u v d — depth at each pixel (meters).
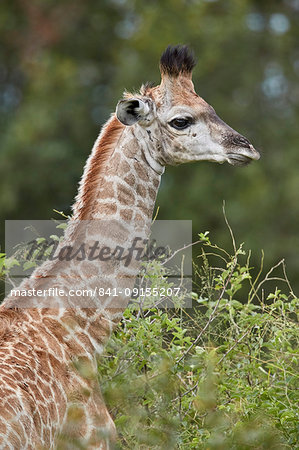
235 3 45.12
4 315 11.68
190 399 12.52
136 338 12.66
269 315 13.56
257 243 36.22
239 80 42.88
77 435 11.33
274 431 12.20
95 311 12.13
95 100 44.72
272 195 39.06
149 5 46.22
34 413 10.62
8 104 47.00
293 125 42.56
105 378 12.62
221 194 39.25
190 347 12.91
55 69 44.00
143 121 12.80
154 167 12.91
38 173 40.97
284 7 46.94
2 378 10.66
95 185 12.55
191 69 13.27
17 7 48.00
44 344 11.52
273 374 13.62
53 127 41.84
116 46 47.06
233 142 12.97
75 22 47.38
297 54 45.12
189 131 12.99
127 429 12.09
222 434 11.93
